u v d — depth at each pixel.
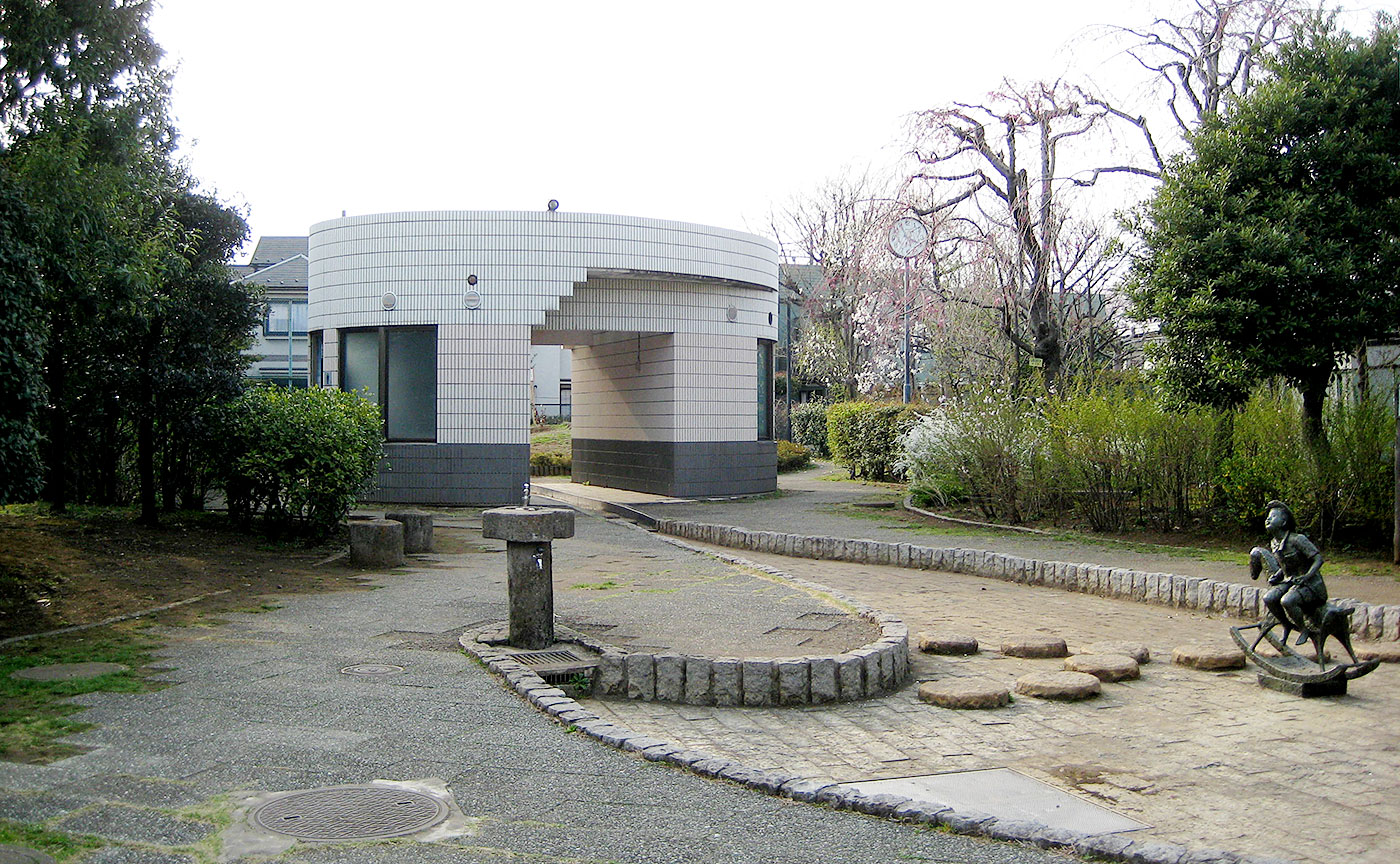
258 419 11.88
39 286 7.59
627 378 21.06
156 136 11.05
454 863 3.91
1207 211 12.60
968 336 24.39
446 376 17.64
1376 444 11.94
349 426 12.21
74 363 11.38
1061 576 11.41
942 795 5.19
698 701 6.79
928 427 17.94
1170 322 12.84
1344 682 7.15
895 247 19.11
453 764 5.00
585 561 12.17
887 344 29.44
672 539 14.52
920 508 17.83
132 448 14.27
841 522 16.20
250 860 3.89
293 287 38.22
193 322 11.75
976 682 7.16
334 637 7.63
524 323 17.61
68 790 4.52
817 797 4.64
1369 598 9.77
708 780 4.88
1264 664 7.42
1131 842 4.25
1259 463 12.61
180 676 6.43
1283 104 12.19
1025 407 16.02
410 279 17.72
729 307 19.75
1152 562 11.98
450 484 17.61
